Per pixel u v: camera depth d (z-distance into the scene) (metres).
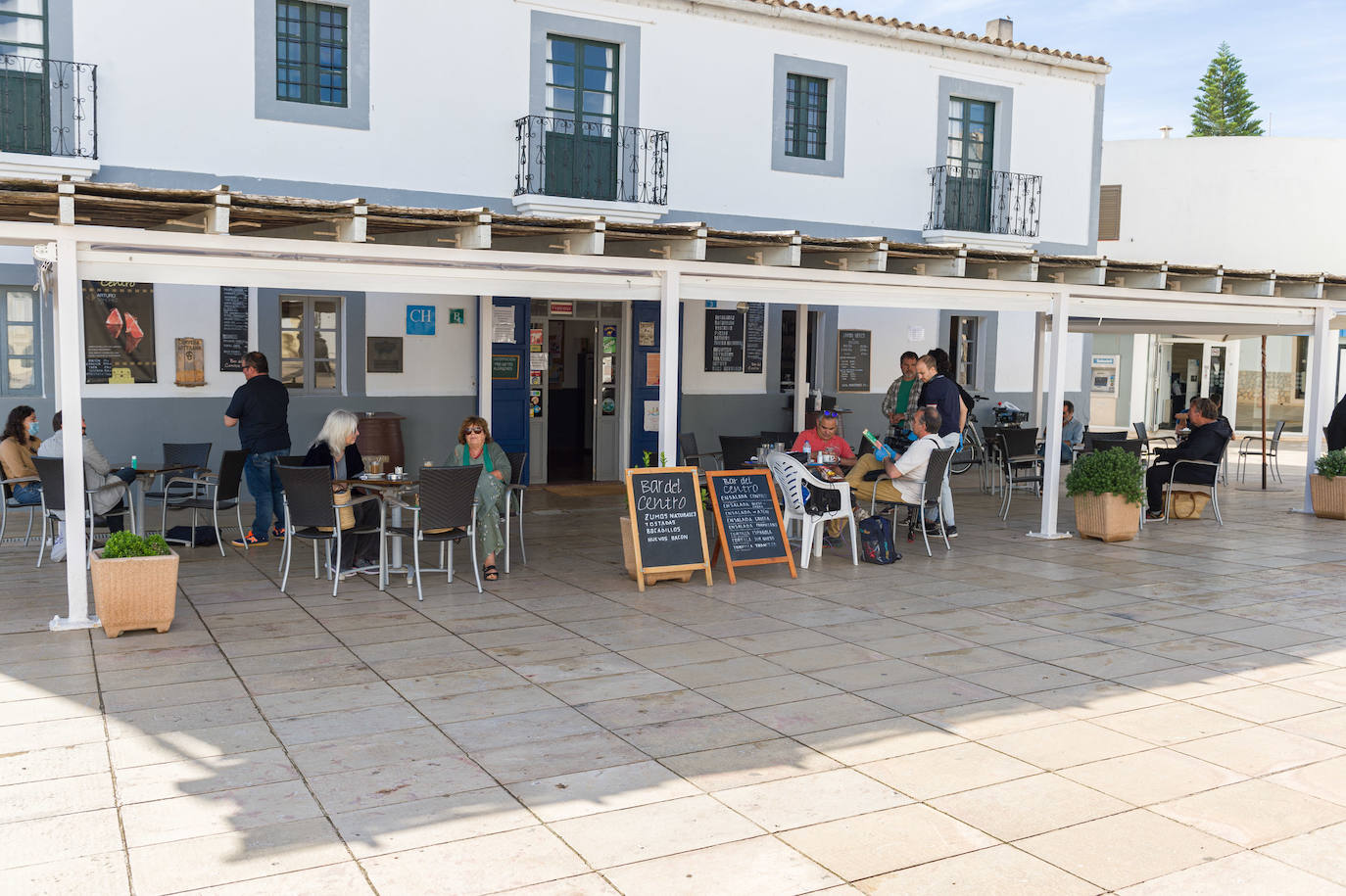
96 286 10.70
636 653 6.30
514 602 7.53
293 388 11.83
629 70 12.99
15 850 3.78
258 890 3.52
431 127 11.94
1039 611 7.47
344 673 5.84
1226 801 4.34
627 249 8.77
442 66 11.94
